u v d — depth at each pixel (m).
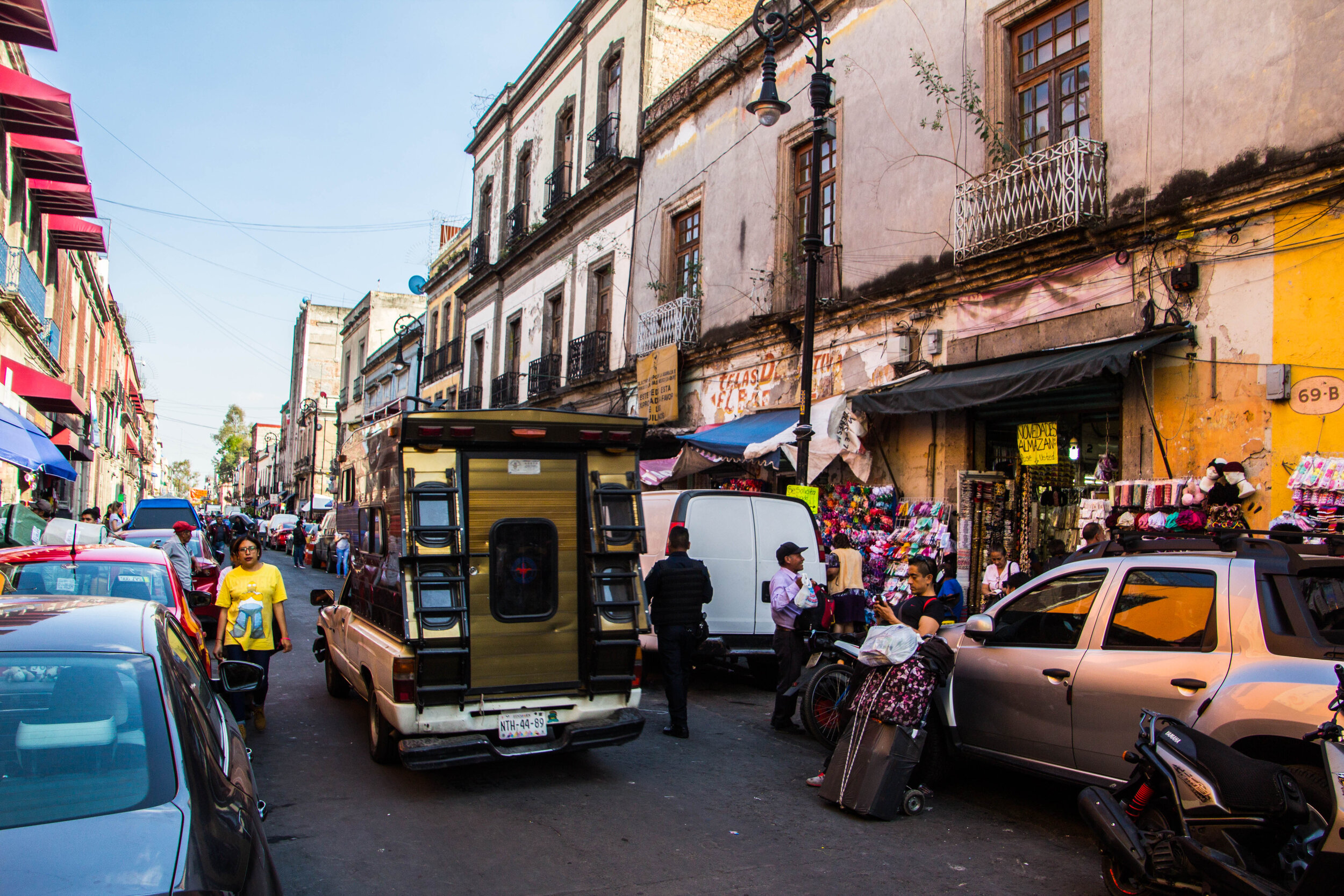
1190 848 3.78
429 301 39.56
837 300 13.76
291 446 79.81
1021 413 11.26
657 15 21.19
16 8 12.74
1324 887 3.33
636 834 5.25
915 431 12.36
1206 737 4.09
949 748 6.27
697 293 18.41
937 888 4.56
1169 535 5.37
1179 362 9.04
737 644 9.88
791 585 8.07
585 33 24.48
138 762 2.54
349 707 8.58
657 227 19.86
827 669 7.22
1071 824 5.64
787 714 8.03
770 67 11.50
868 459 12.70
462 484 6.23
